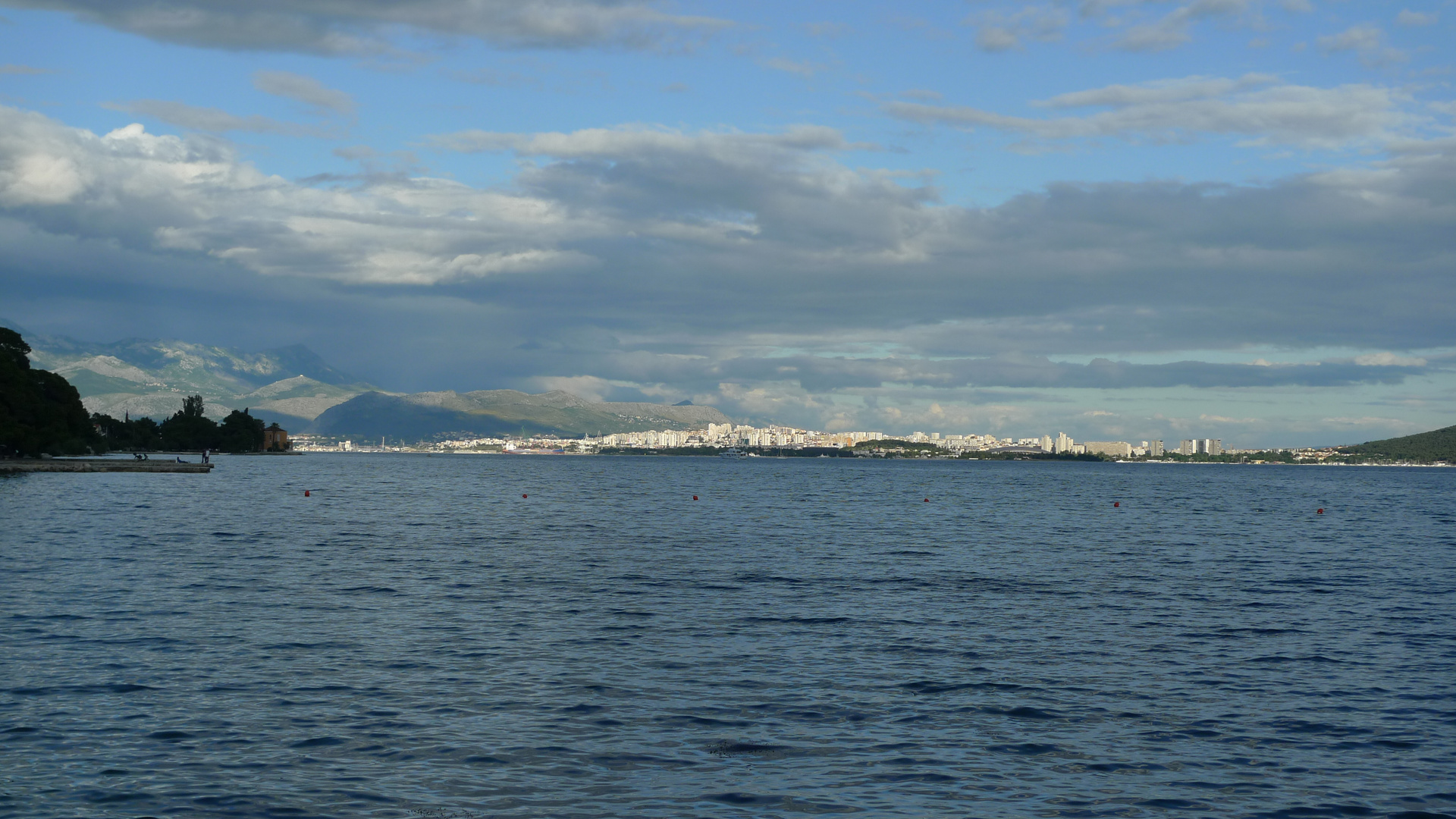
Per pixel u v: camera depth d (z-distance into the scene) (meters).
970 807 18.88
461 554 61.28
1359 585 51.66
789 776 20.39
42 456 197.12
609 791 19.30
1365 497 187.75
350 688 26.62
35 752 20.89
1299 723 24.70
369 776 19.88
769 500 142.75
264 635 33.44
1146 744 22.91
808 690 27.25
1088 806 19.05
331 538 70.31
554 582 48.69
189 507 99.62
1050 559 64.06
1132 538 82.81
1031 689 27.80
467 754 21.34
